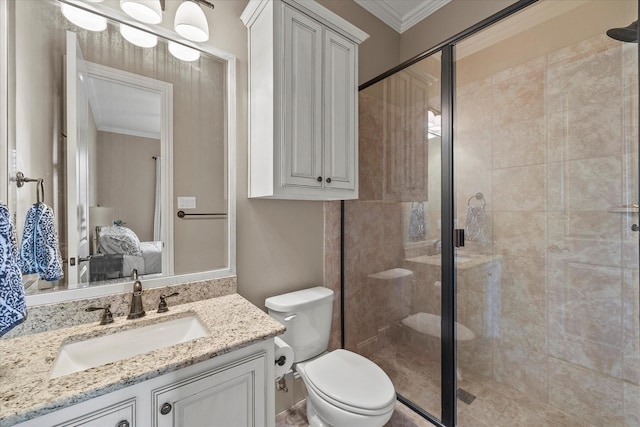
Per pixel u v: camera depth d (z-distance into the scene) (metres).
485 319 1.71
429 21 2.09
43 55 0.96
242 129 1.41
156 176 1.20
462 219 1.59
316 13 1.34
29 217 0.87
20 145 0.91
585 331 1.43
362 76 2.01
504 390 1.68
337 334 1.94
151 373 0.70
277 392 1.54
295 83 1.28
